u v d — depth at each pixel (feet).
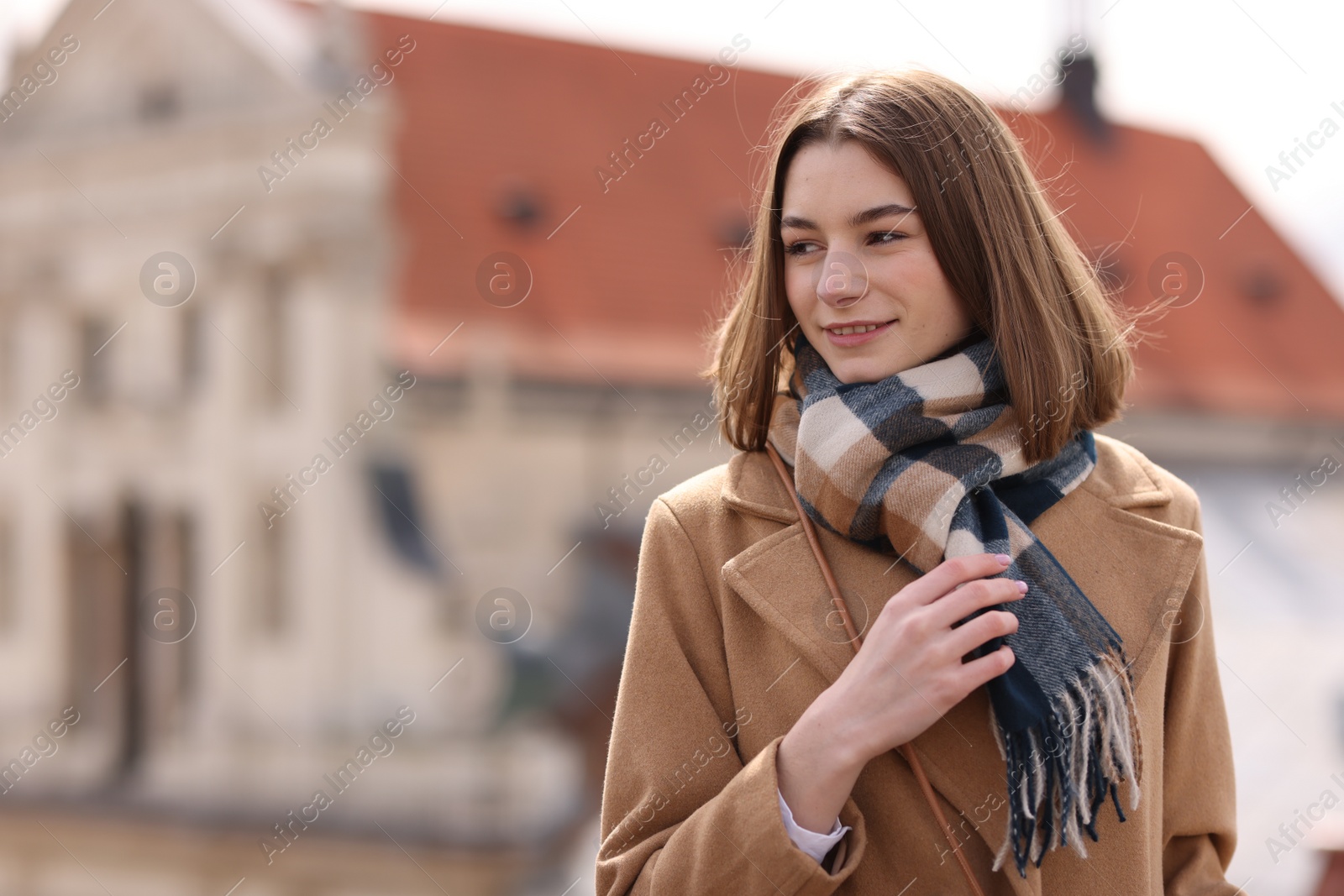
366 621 108.47
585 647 107.76
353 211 112.57
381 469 109.50
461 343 113.29
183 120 112.37
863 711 7.25
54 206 113.60
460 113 124.57
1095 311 8.67
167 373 113.60
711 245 129.59
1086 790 7.52
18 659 114.62
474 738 104.37
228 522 111.14
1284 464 159.74
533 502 111.55
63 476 114.32
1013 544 7.95
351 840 104.37
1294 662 135.95
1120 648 7.84
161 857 105.91
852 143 7.84
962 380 8.10
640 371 116.47
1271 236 170.91
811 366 8.45
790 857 7.25
